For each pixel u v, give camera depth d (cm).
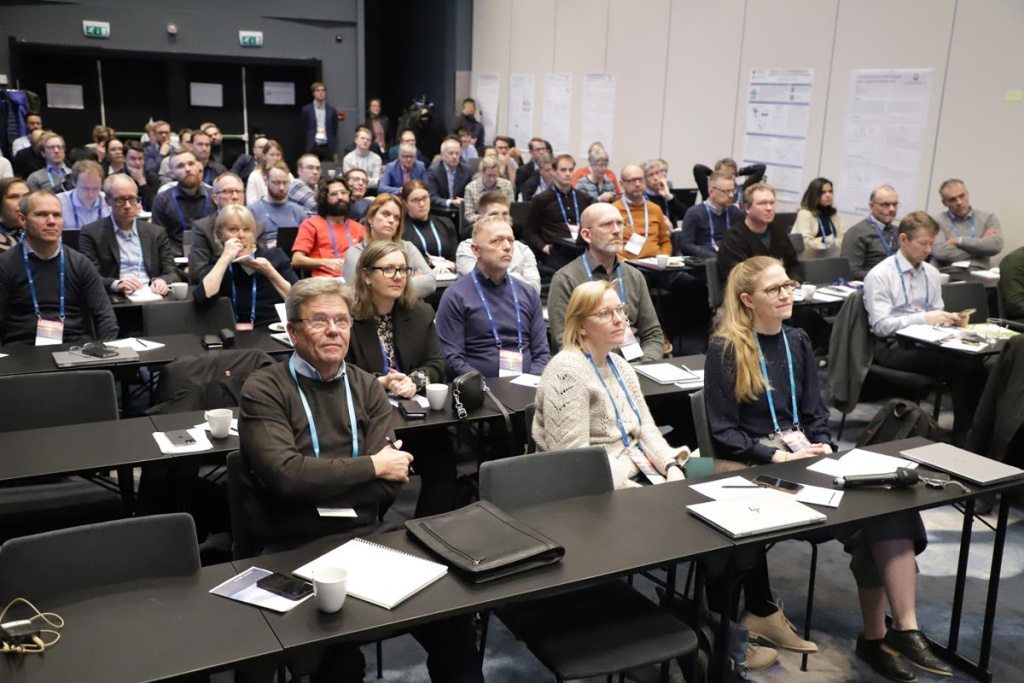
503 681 260
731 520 218
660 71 976
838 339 472
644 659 201
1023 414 346
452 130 1291
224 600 180
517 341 385
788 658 276
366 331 330
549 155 1014
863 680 266
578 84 1118
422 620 175
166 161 918
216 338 380
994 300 573
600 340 283
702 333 668
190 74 1261
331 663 192
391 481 234
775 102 830
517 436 317
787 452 295
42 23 1155
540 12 1181
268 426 227
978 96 653
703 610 240
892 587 264
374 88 1565
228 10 1241
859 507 233
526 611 219
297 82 1327
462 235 668
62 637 165
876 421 312
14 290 410
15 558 178
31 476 240
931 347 426
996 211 650
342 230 559
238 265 452
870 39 731
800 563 340
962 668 274
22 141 949
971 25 652
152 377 457
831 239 726
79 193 587
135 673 153
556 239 697
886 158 729
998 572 263
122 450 262
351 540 206
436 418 300
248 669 172
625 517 225
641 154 1019
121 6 1186
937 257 642
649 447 289
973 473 253
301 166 798
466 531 204
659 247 672
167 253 532
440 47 1401
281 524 227
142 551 190
